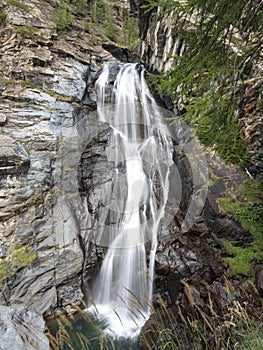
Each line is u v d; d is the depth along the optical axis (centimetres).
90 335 426
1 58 730
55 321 469
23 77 718
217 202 486
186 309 362
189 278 451
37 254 492
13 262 461
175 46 671
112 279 553
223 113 301
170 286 474
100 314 490
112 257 571
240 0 245
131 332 424
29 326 275
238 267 405
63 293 500
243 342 223
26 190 527
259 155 510
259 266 393
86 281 543
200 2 267
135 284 525
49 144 612
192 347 265
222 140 327
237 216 462
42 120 648
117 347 393
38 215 525
